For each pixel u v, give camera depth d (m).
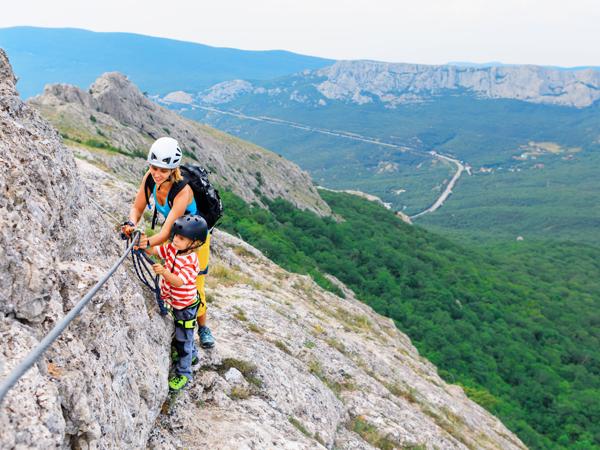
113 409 4.19
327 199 162.62
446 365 57.38
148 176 5.63
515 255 169.88
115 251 6.34
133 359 5.04
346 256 86.69
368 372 15.70
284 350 11.62
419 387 18.56
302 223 100.12
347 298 48.84
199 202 5.93
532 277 134.88
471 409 24.08
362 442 10.18
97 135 90.06
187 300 5.86
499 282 113.00
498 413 45.81
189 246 5.52
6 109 4.86
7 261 3.55
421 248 124.69
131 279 5.93
